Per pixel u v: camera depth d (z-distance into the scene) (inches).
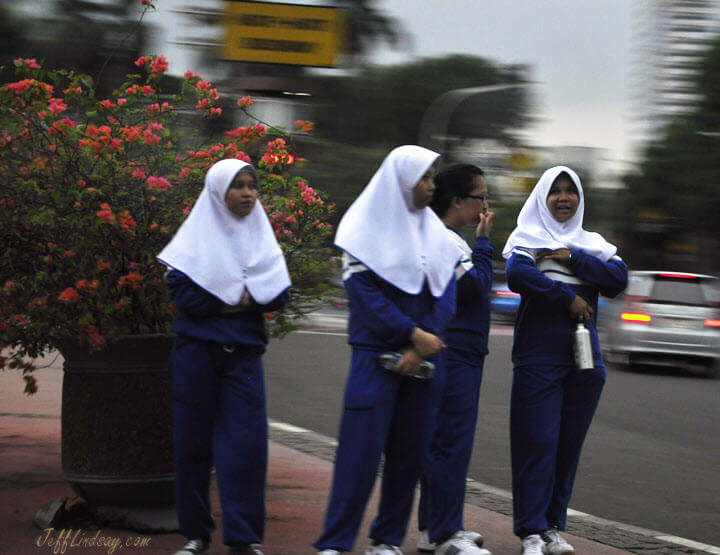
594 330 224.2
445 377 204.8
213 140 253.4
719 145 1819.6
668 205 1861.5
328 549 188.5
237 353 197.2
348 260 192.2
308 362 733.3
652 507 310.3
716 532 279.9
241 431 196.1
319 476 309.1
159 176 232.7
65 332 219.1
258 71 1188.5
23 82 228.1
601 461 386.6
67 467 226.2
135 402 221.0
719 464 387.5
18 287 217.9
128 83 246.7
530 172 1764.3
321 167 2058.3
